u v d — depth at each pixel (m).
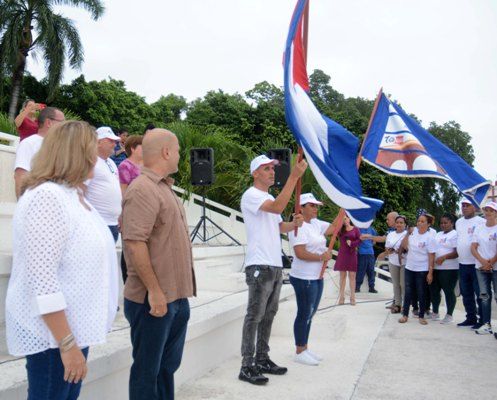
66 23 23.92
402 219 9.46
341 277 10.27
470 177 8.12
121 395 3.85
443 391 4.74
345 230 10.13
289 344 6.38
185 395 4.38
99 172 4.57
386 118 8.30
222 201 12.88
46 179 2.32
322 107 19.81
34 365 2.27
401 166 8.20
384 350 6.33
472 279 8.09
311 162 4.70
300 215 4.93
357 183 5.38
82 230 2.32
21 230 2.21
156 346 3.15
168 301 3.16
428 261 8.37
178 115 29.12
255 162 4.83
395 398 4.50
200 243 10.31
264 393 4.50
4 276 4.21
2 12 23.34
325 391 4.62
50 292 2.16
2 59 23.28
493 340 7.07
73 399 2.42
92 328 2.33
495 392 4.74
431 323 8.42
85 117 24.27
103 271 2.39
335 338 6.79
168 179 3.36
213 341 5.25
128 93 25.86
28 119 5.97
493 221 7.61
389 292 12.03
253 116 19.95
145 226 3.06
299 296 5.45
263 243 4.74
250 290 4.76
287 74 4.64
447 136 30.56
